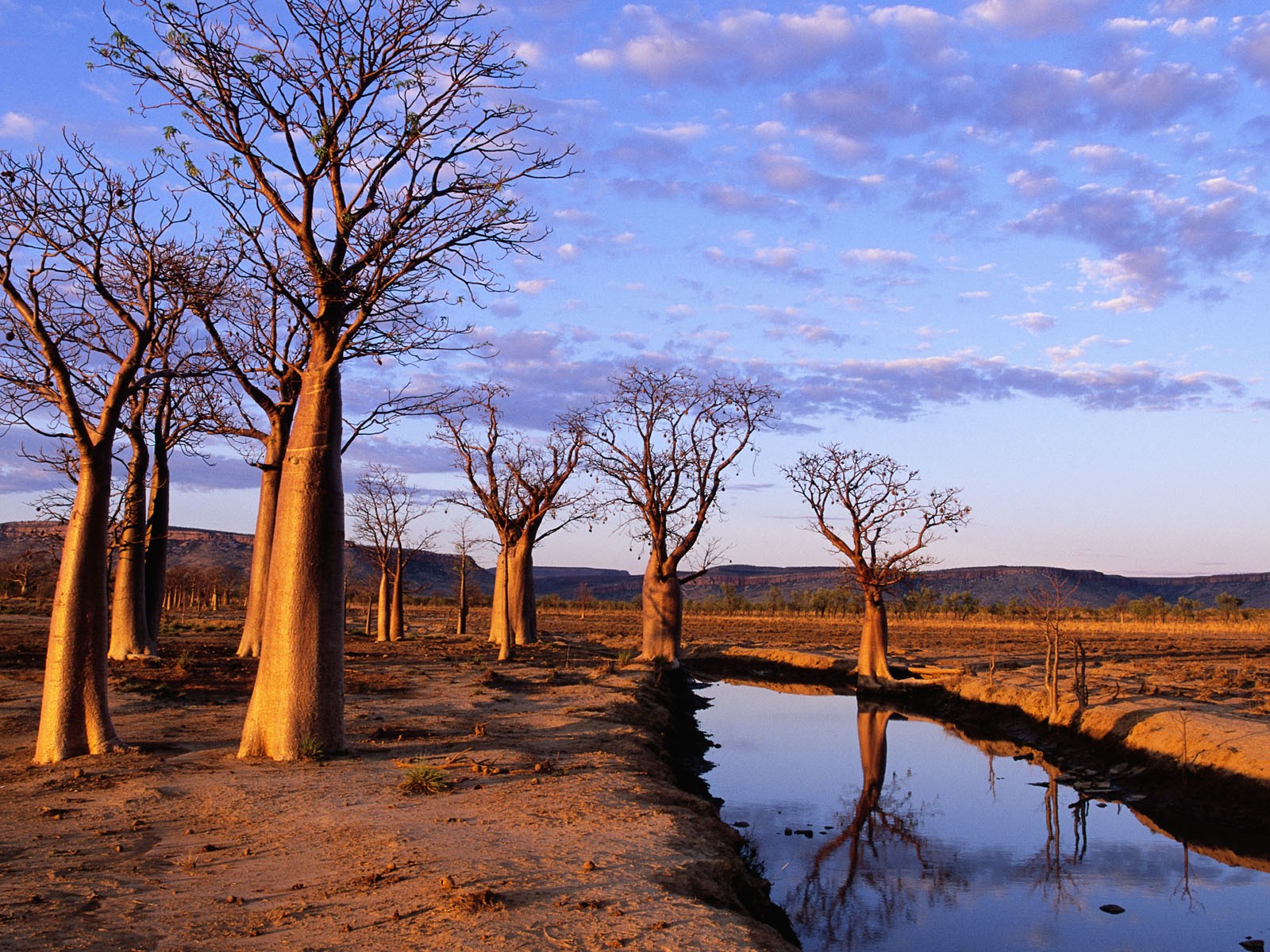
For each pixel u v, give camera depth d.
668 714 22.08
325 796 9.99
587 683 24.14
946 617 78.19
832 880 11.38
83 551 12.36
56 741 12.05
